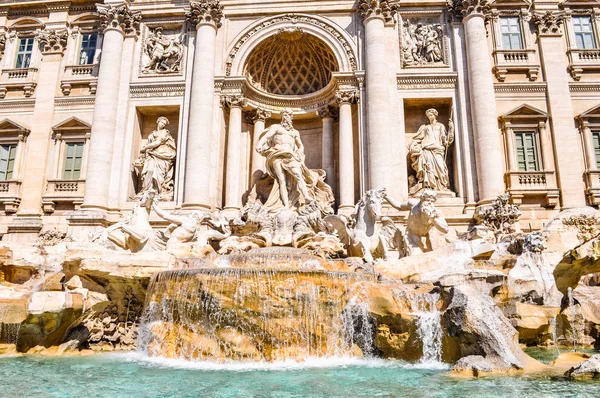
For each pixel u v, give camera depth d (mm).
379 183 20938
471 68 22484
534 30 24281
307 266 14945
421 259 14461
